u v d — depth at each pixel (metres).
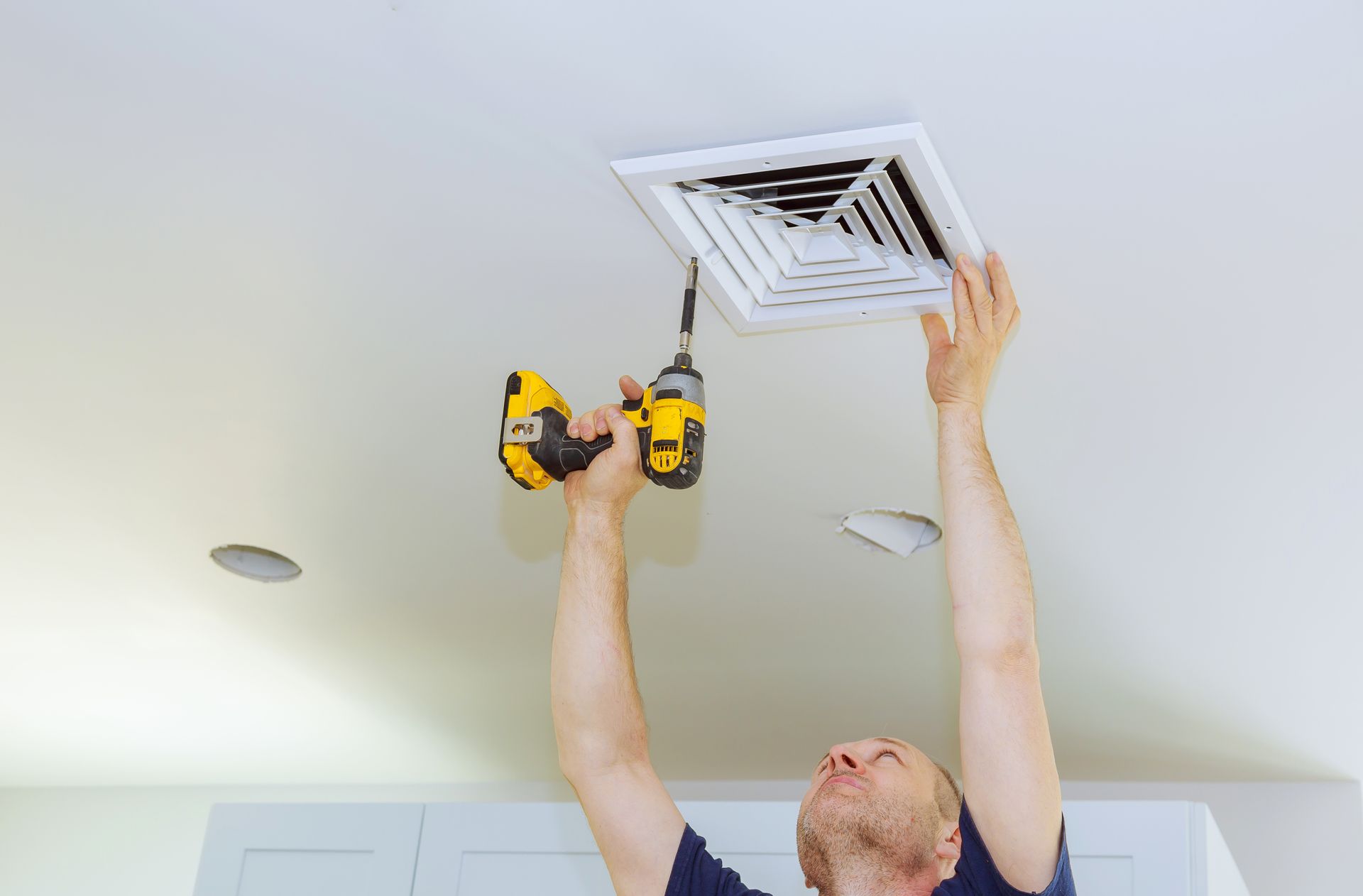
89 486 2.35
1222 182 1.41
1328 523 2.05
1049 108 1.33
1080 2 1.20
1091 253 1.54
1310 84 1.26
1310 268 1.53
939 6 1.22
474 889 2.12
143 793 4.06
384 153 1.52
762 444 2.08
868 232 1.53
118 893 3.88
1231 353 1.70
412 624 2.83
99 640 3.03
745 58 1.31
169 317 1.87
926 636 2.67
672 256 1.63
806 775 3.55
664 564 2.50
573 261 1.68
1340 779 3.06
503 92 1.40
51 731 3.66
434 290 1.77
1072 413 1.89
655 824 1.49
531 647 2.87
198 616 2.87
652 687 3.09
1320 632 2.39
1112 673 2.72
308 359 1.95
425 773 3.81
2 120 1.52
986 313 1.51
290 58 1.39
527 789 3.82
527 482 1.51
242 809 2.31
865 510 2.25
